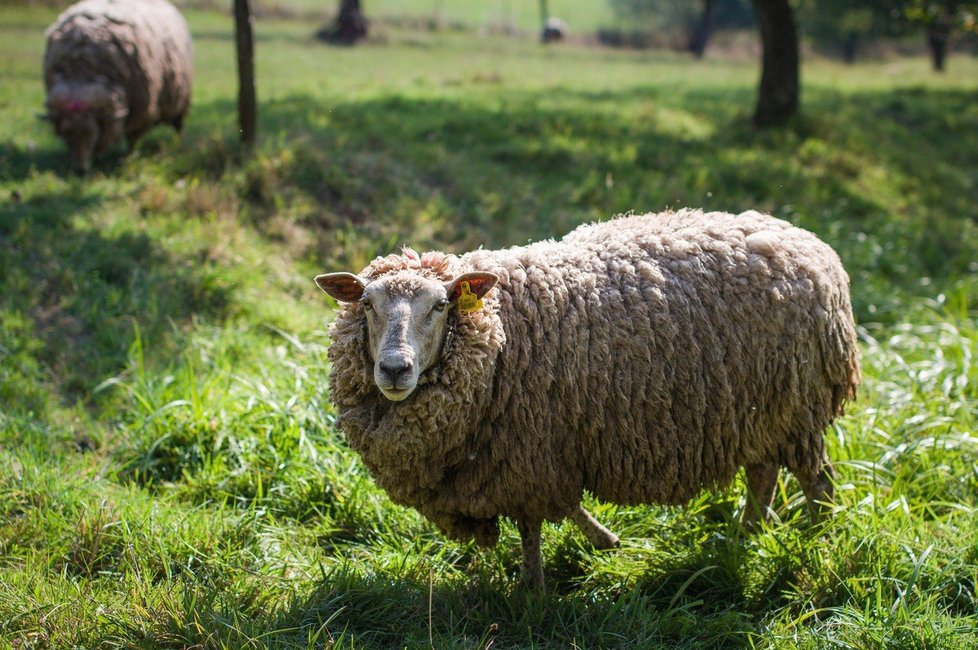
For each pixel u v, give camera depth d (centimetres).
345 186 869
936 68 3114
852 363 455
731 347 415
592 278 411
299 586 402
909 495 489
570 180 1010
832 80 2258
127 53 863
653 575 426
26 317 624
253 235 774
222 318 668
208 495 484
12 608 366
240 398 549
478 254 416
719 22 4638
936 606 386
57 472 463
